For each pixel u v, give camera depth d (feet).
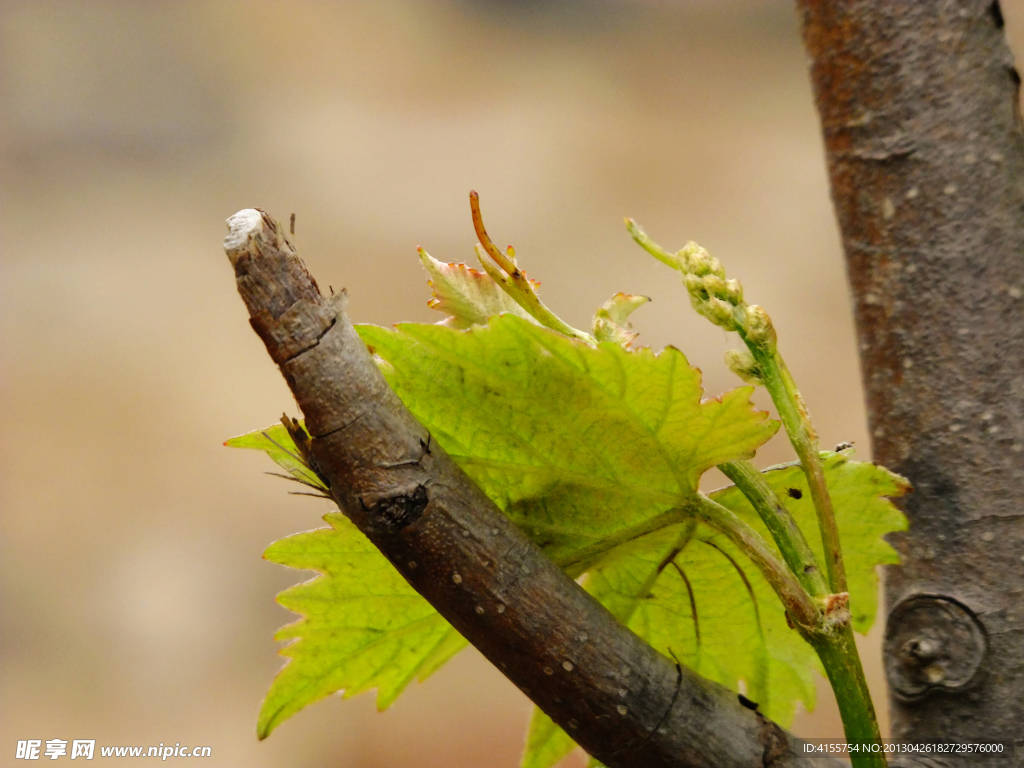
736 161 9.57
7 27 10.08
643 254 8.84
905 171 1.92
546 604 1.74
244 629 7.25
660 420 1.76
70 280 8.75
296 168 9.72
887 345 1.92
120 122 9.94
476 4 11.15
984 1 1.92
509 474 1.79
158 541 7.65
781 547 1.76
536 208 9.20
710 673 1.89
